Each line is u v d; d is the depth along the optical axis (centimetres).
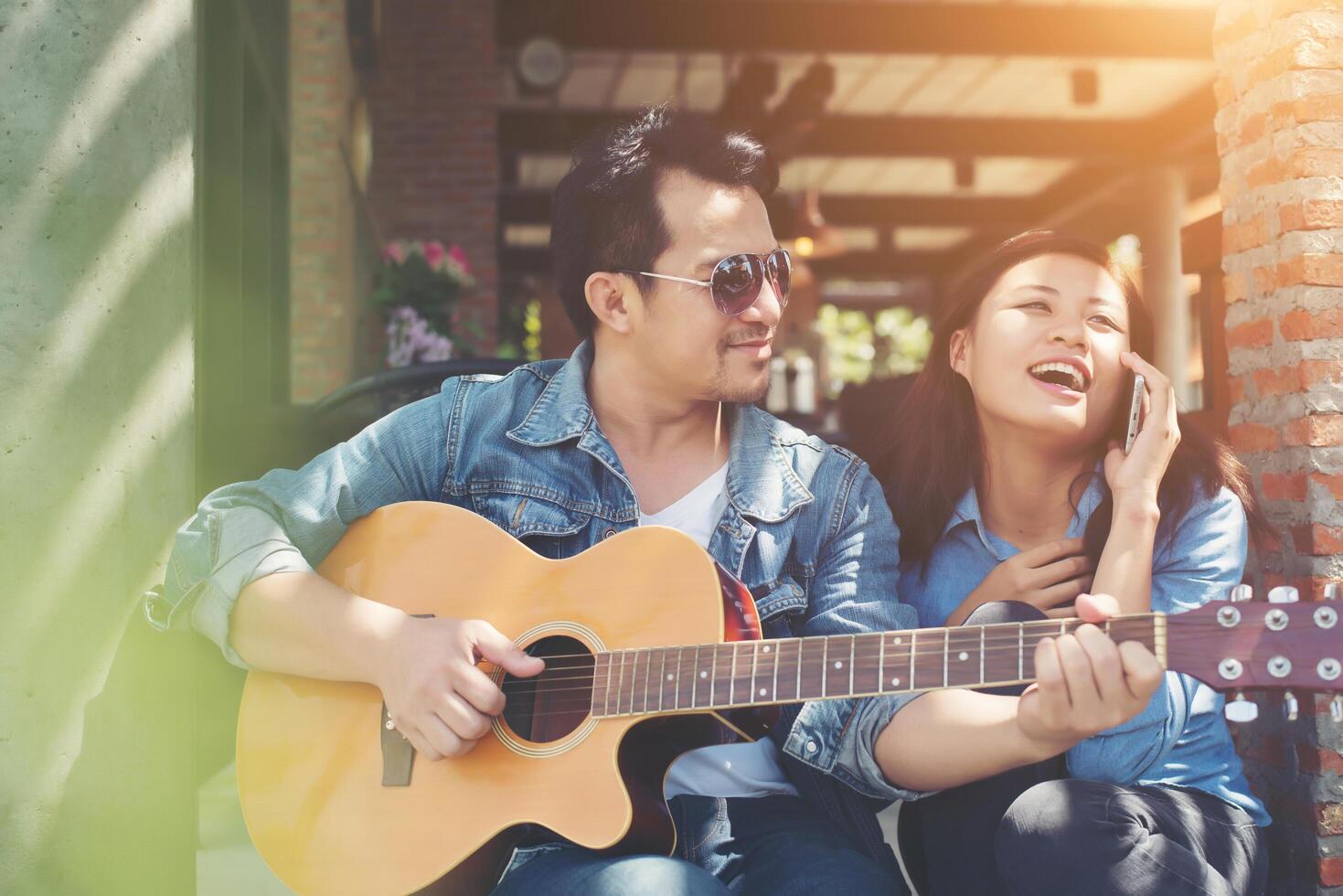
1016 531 222
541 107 1455
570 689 185
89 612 203
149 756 209
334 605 194
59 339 202
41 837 199
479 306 991
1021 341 204
